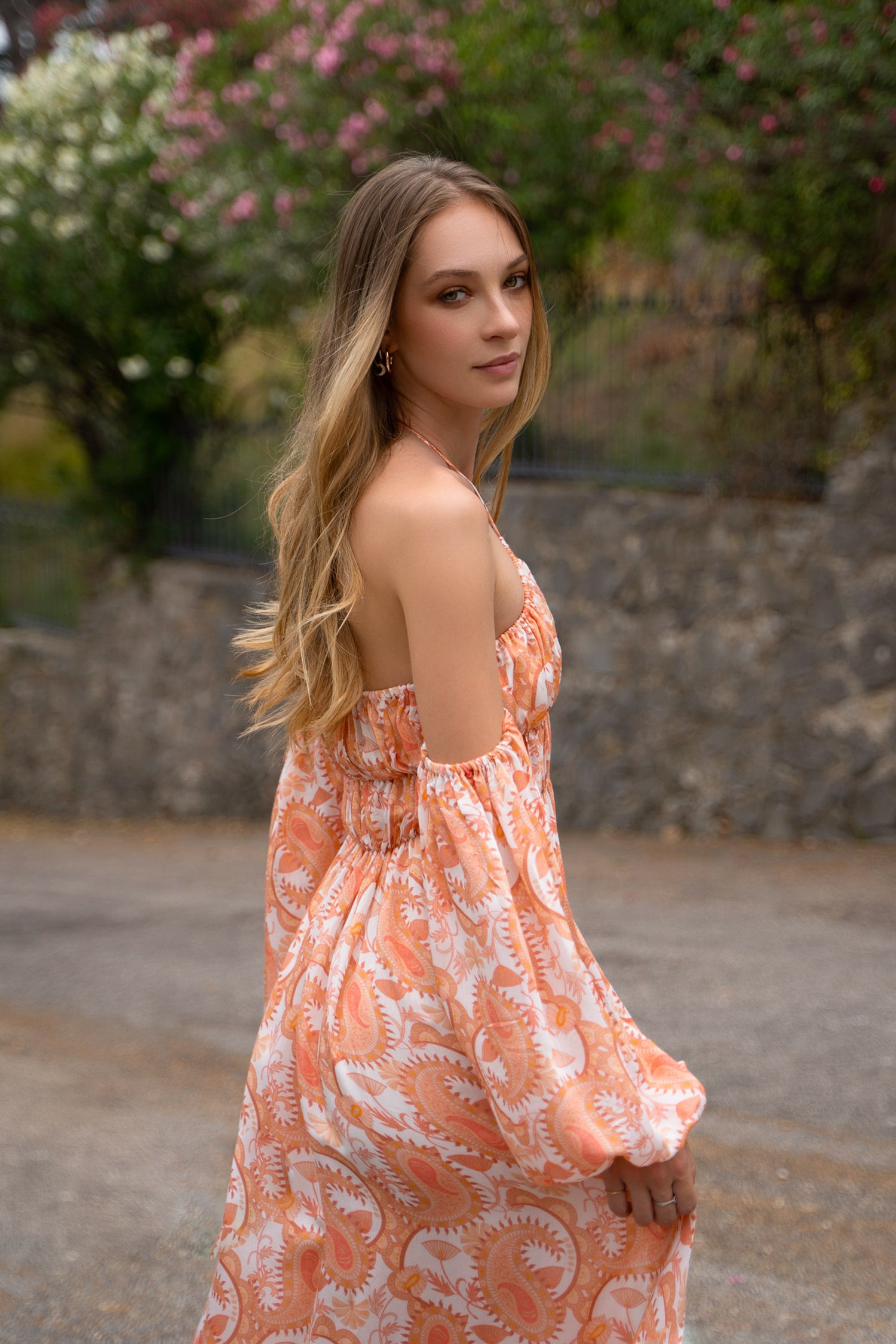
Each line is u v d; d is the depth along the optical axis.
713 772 7.89
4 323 10.73
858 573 7.48
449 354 1.52
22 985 5.42
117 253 10.23
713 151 7.41
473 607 1.43
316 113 8.36
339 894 1.63
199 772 10.41
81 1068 4.26
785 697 7.69
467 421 1.64
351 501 1.52
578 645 8.22
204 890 7.45
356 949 1.56
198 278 10.38
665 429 8.25
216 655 10.25
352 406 1.52
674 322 8.18
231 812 10.30
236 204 8.60
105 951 5.97
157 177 9.66
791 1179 3.09
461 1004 1.41
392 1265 1.52
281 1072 1.62
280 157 8.47
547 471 8.46
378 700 1.54
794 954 5.12
